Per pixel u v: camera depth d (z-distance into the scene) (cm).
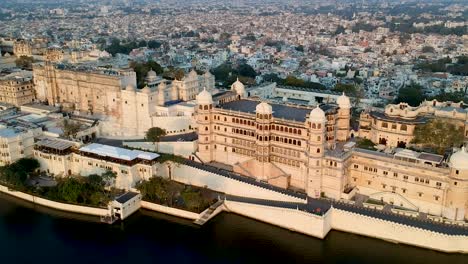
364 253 18862
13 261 18350
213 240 19875
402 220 19400
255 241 19788
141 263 18312
